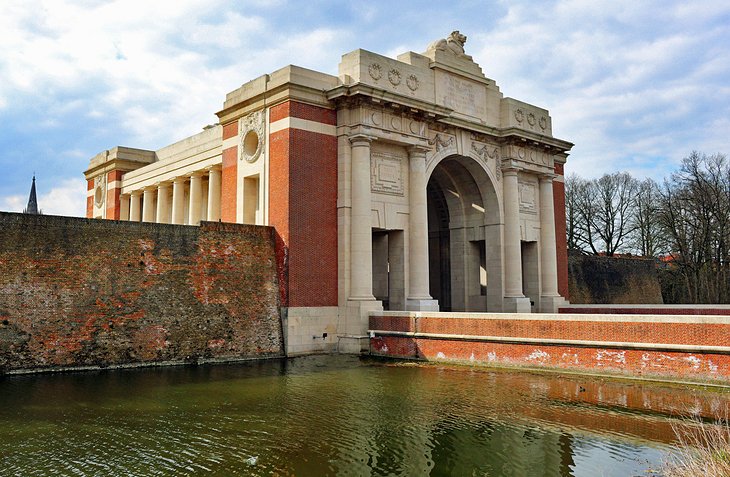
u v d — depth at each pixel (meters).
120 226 28.92
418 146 38.78
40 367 25.48
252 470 13.78
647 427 17.27
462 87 43.44
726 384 22.56
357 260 35.66
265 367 29.12
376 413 19.06
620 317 25.50
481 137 44.59
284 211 34.62
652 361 24.50
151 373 26.62
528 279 49.19
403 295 38.41
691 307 39.03
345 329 35.31
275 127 36.09
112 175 63.94
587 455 14.86
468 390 22.86
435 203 49.47
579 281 62.72
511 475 13.61
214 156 48.78
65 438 16.06
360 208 35.91
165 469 13.77
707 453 12.60
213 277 31.81
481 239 46.25
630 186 87.06
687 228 71.44
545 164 48.81
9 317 25.12
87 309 27.16
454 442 15.98
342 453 15.05
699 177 67.88
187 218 61.66
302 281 34.38
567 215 89.12
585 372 26.31
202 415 18.70
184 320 30.11
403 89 38.94
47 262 26.45
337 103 36.81
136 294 28.80
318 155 35.94
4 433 16.45
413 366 29.53
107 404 20.06
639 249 87.31
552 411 19.27
